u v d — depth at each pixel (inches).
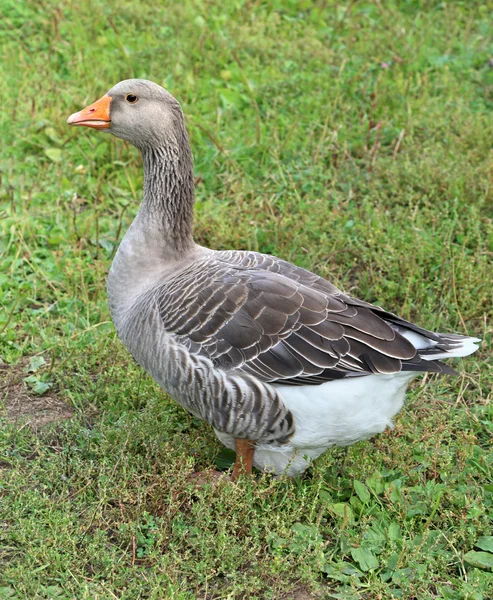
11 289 261.6
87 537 178.7
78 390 228.1
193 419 218.4
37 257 279.3
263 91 358.0
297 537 177.3
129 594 165.0
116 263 205.3
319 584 169.0
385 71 373.4
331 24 420.8
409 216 290.7
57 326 251.8
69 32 395.9
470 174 300.0
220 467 207.2
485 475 200.8
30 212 294.4
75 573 171.3
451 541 178.2
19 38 393.7
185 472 187.5
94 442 207.5
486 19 422.6
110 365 235.0
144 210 205.5
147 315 192.1
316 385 180.7
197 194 306.3
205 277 191.0
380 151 328.5
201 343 183.9
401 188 304.5
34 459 202.2
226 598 167.2
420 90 367.6
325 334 181.3
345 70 376.5
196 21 403.2
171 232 204.4
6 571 169.2
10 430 208.4
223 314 184.2
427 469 202.8
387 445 204.4
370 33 406.6
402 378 183.0
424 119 340.5
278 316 183.0
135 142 209.5
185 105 343.3
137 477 189.6
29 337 248.2
